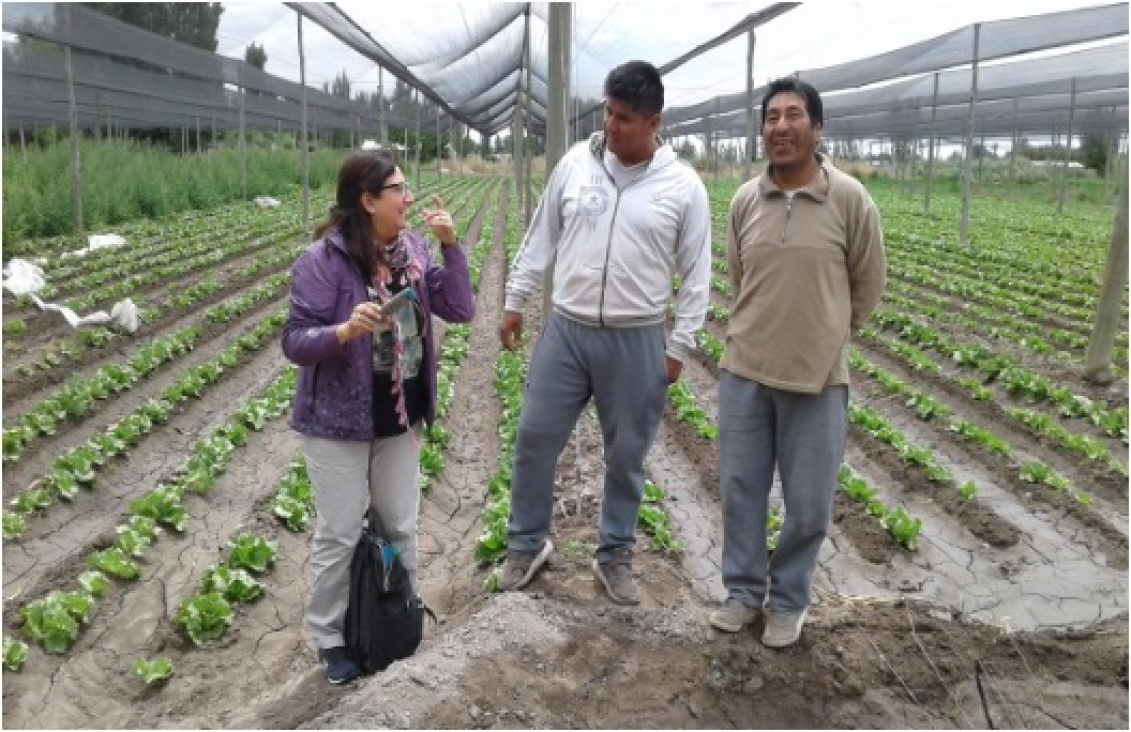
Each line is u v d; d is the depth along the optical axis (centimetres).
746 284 493
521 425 544
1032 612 596
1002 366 1093
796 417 484
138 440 890
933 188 5350
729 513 516
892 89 2956
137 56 1902
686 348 516
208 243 2131
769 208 479
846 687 482
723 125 4478
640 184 506
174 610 605
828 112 3619
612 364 518
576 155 527
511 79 3234
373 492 508
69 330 1236
